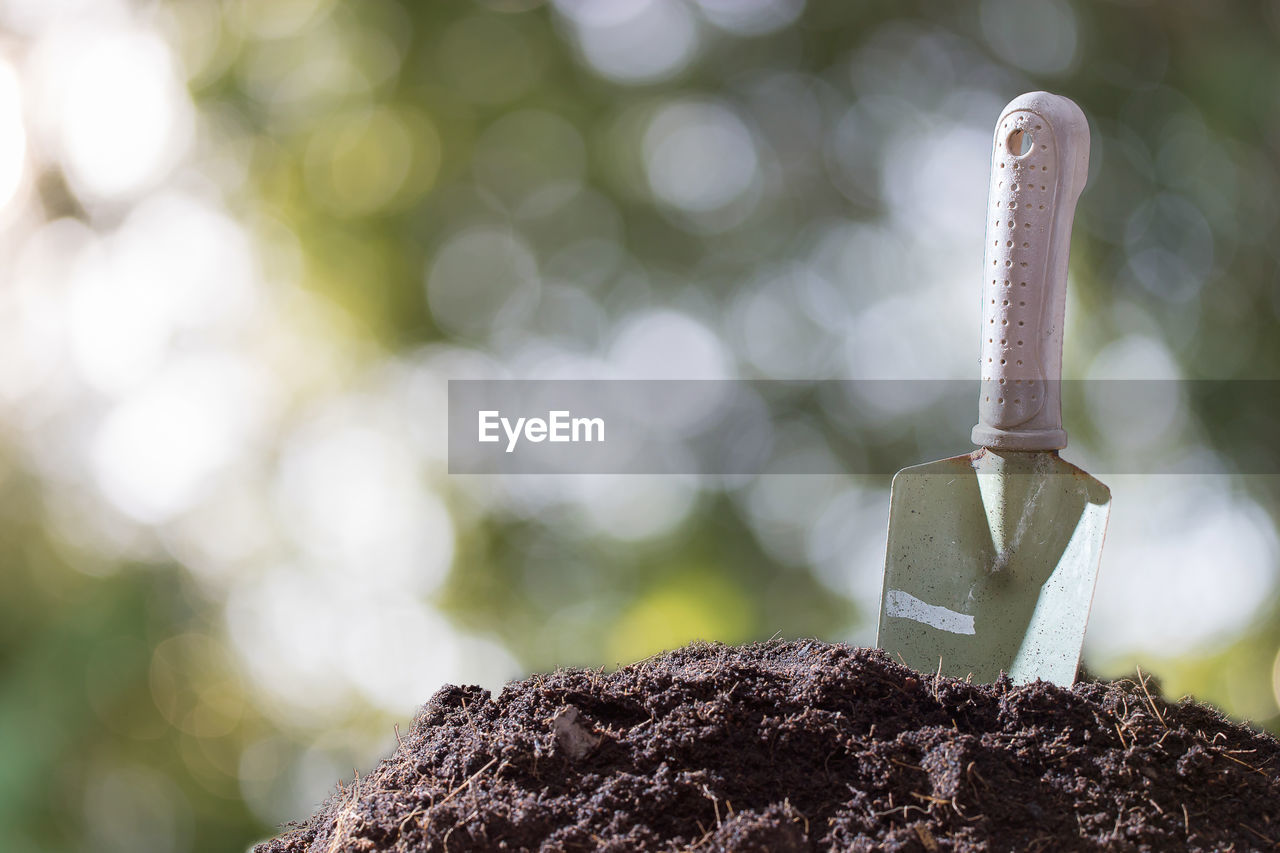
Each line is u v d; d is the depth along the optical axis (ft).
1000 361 3.47
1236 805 3.20
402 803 3.18
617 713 3.29
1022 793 3.18
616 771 3.20
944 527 3.58
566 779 3.20
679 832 3.14
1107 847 3.13
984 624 3.52
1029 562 3.51
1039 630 3.48
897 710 3.27
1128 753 3.21
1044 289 3.44
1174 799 3.19
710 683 3.30
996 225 3.46
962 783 3.16
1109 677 3.49
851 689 3.28
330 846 3.17
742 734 3.23
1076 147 3.42
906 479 3.60
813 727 3.23
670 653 3.51
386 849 3.13
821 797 3.17
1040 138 3.42
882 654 3.36
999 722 3.26
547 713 3.28
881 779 3.18
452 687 3.41
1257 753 3.27
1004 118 3.45
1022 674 3.46
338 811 3.25
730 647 3.52
